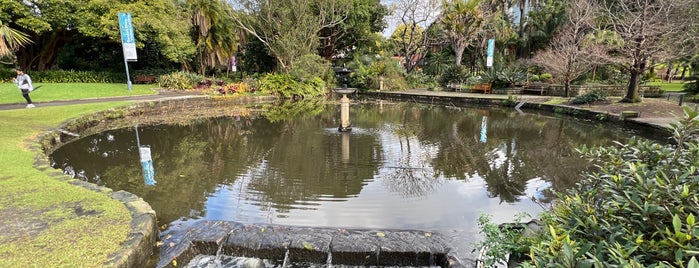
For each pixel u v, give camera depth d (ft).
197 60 71.00
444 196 14.29
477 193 14.67
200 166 18.42
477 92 59.00
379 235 9.87
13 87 43.45
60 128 23.35
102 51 69.77
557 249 4.95
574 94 47.26
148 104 38.88
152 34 57.06
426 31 83.25
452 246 9.34
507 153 21.53
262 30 72.59
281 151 21.71
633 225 5.32
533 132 28.76
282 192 14.62
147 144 23.88
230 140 25.17
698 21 34.63
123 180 16.16
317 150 21.93
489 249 7.92
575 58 44.16
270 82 57.72
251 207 13.04
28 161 14.52
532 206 13.28
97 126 29.96
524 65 62.80
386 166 18.49
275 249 9.30
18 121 24.41
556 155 21.07
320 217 12.21
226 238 9.68
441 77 70.03
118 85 55.31
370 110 44.24
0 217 9.04
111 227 8.64
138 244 8.03
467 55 86.53
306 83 61.41
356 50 86.48
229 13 70.85
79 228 8.55
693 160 5.82
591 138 26.27
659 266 3.66
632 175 6.32
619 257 4.23
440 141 24.90
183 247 9.24
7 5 44.78
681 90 50.62
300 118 36.60
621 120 30.63
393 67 69.77
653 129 26.55
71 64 68.03
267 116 38.27
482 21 68.80
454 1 70.44
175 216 12.17
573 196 7.53
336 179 16.35
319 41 76.54
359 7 75.31
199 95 48.60
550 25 70.13
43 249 7.57
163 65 74.08
